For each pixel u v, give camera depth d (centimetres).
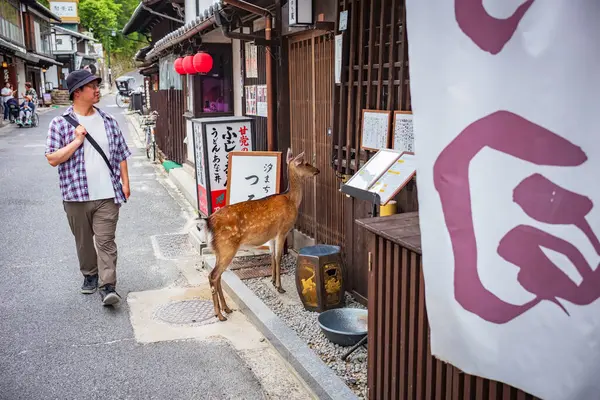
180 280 693
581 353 211
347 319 518
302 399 427
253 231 586
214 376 462
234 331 544
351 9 556
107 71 8225
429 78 246
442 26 238
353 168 586
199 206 840
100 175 587
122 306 611
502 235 229
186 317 577
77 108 589
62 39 6091
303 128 706
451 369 294
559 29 202
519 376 232
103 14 8631
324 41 630
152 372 469
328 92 635
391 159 448
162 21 1845
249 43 893
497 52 221
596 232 202
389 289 344
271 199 605
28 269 740
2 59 3378
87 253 629
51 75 5809
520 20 212
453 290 252
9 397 433
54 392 440
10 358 495
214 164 782
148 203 1152
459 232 245
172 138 1614
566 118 204
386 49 521
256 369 472
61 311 598
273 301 601
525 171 219
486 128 228
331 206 654
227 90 1127
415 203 489
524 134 217
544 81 208
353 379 435
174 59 1476
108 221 596
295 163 609
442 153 246
